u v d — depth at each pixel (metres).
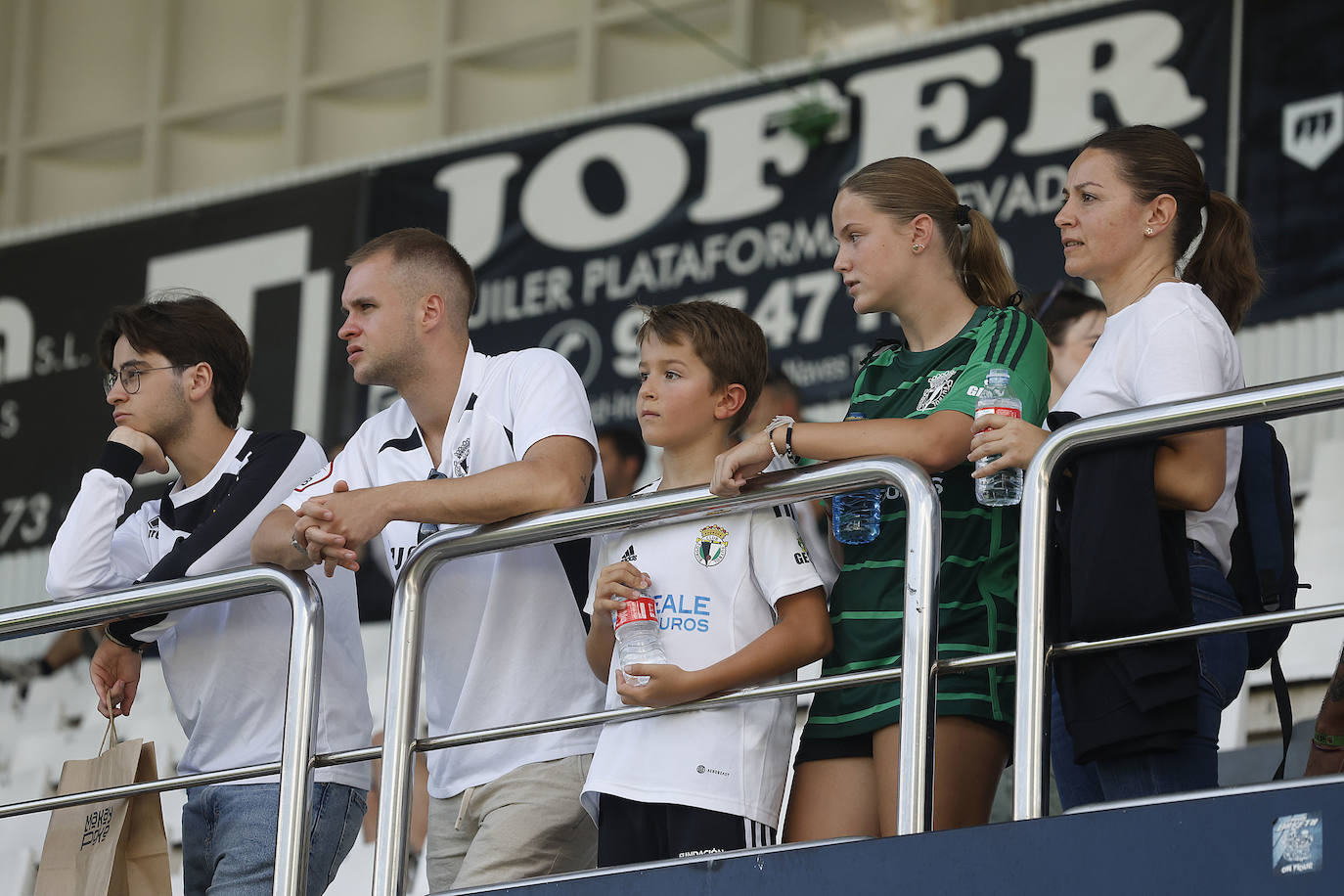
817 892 8.05
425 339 10.47
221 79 32.75
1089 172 9.53
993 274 9.82
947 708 8.71
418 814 17.38
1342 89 21.42
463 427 10.39
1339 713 8.78
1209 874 7.34
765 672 8.98
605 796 9.25
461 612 10.16
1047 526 8.23
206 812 10.73
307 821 9.56
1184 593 8.15
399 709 9.47
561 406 10.07
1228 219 9.59
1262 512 8.95
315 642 9.73
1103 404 8.94
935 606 8.30
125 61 33.44
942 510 9.13
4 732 26.08
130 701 10.91
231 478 11.27
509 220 26.59
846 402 23.52
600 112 26.45
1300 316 20.97
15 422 28.70
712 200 25.30
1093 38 23.19
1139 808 7.55
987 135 23.62
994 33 23.92
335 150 31.67
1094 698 8.16
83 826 10.44
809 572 9.17
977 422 8.66
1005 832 7.75
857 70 24.77
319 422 26.75
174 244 28.66
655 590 9.38
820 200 24.55
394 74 31.41
